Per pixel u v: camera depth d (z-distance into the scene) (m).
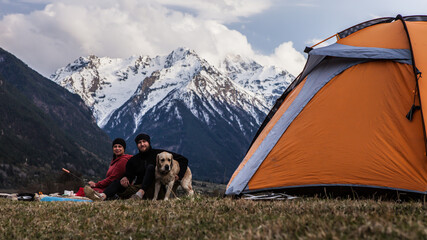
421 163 11.09
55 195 14.59
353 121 11.95
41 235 6.99
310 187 11.83
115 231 6.65
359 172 11.38
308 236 5.00
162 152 12.31
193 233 6.06
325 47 13.68
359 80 12.49
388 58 12.34
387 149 11.39
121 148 14.06
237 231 5.81
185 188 12.59
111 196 12.62
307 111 12.66
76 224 7.51
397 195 11.00
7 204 11.33
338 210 7.00
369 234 4.89
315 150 11.98
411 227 5.05
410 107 11.68
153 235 6.25
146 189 11.99
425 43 12.59
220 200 9.73
